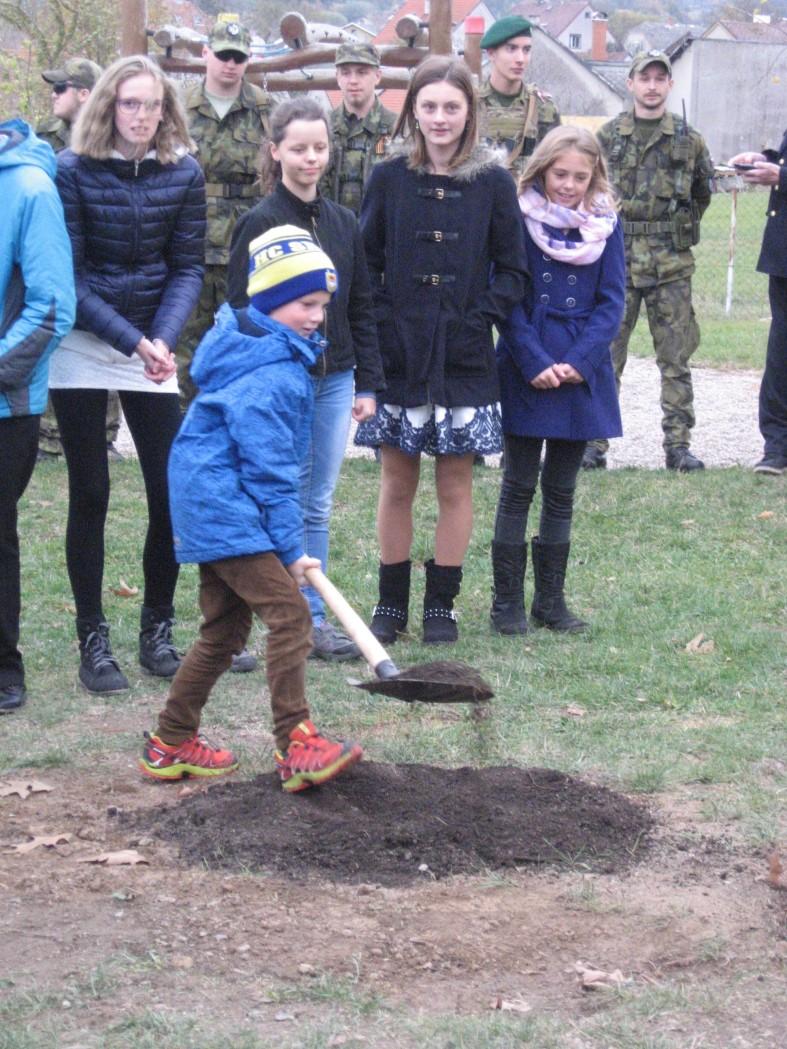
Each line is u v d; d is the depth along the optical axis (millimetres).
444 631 7191
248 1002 3811
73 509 6395
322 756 4957
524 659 6883
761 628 7301
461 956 4066
